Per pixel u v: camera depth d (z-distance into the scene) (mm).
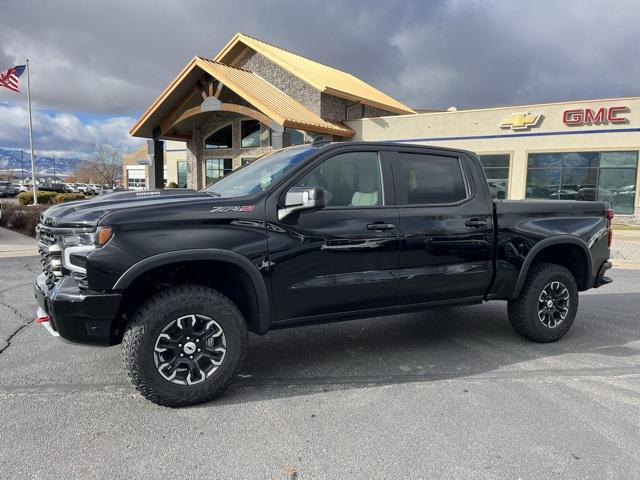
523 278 4891
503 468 2834
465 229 4559
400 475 2771
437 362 4574
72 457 2932
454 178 4676
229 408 3602
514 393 3855
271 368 4434
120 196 4215
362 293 4137
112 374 4238
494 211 4750
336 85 25266
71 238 3412
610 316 6258
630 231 18516
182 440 3137
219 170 27297
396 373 4305
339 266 4035
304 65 27359
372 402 3705
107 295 3342
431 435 3205
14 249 11938
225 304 3643
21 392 3859
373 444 3096
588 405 3641
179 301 3490
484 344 5105
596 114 21312
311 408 3605
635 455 2969
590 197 21828
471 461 2904
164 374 3504
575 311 5219
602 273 5445
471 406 3627
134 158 76500
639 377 4199
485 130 23453
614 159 21250
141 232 3412
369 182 4266
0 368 4363
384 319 6090
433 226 4402
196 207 3602
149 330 3414
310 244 3902
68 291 3387
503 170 23344
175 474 2771
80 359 4598
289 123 20172
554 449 3033
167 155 40250
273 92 23875
